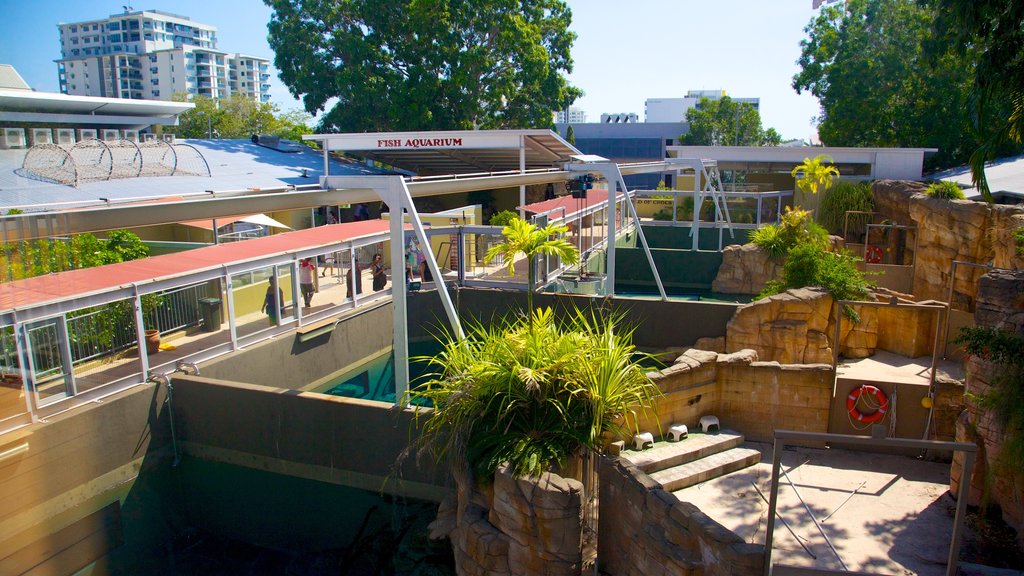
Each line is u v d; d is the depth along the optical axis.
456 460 9.64
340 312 19.80
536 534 8.18
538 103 41.38
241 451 13.55
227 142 35.38
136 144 25.17
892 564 8.64
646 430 12.06
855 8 39.03
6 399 11.41
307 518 12.93
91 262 16.39
